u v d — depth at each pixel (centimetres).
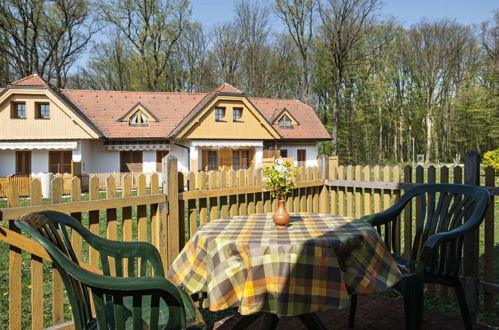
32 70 3073
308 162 2961
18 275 295
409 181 460
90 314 240
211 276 236
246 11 4225
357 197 533
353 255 243
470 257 384
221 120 2475
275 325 272
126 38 3559
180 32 3706
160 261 286
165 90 4119
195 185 429
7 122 2058
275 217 276
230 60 4322
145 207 385
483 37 3975
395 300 416
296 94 4534
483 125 4056
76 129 2091
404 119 4619
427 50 4222
